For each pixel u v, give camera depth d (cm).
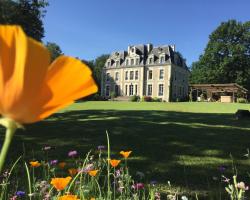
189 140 1073
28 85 58
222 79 6506
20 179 478
